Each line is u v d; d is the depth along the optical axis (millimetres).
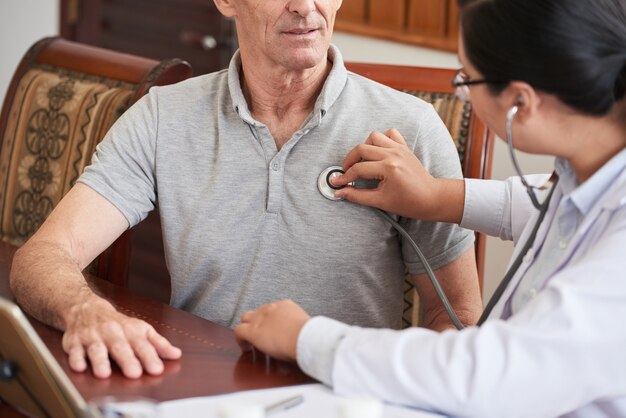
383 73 2270
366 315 1938
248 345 1580
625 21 1322
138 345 1524
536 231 1529
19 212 2441
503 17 1329
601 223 1350
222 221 1939
